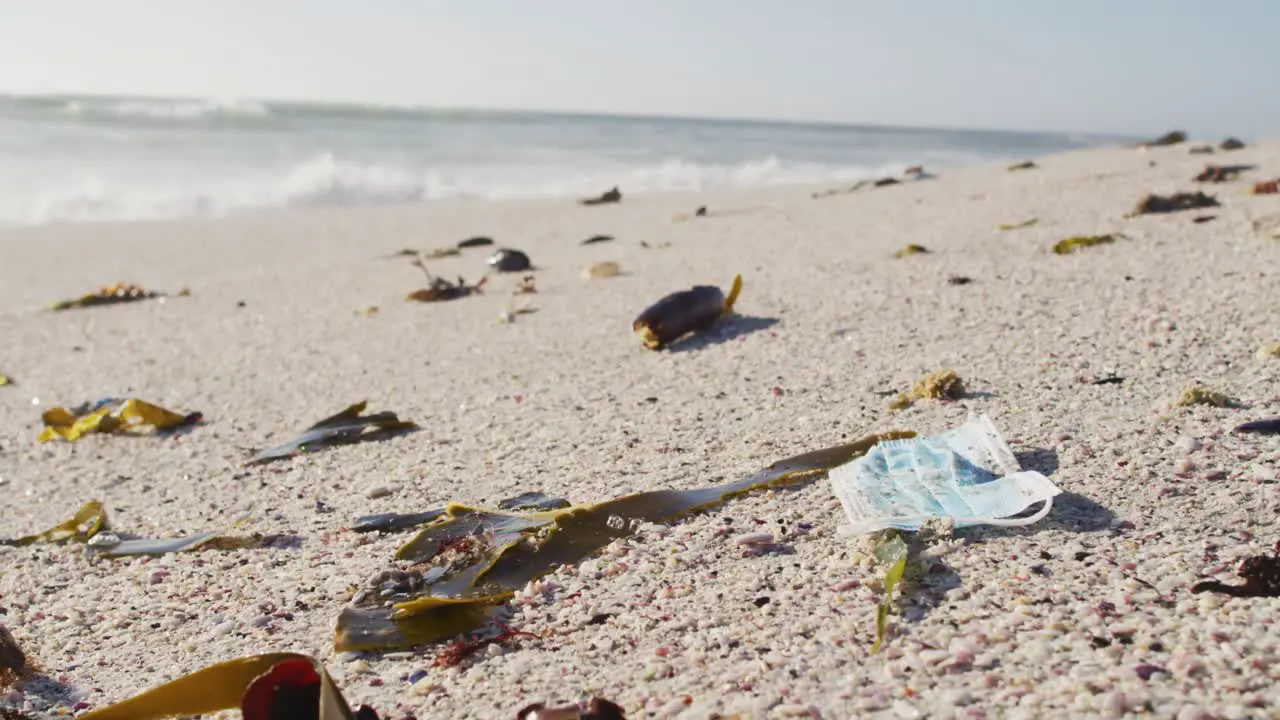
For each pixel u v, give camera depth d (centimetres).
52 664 142
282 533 163
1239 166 359
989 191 377
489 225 419
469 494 168
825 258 275
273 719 107
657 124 1773
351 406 198
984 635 119
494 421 193
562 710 108
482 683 124
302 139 849
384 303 280
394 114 1388
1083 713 102
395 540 158
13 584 156
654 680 120
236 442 198
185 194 530
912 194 402
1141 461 154
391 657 134
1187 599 122
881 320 218
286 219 460
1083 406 170
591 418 189
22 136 747
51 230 423
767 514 153
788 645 124
